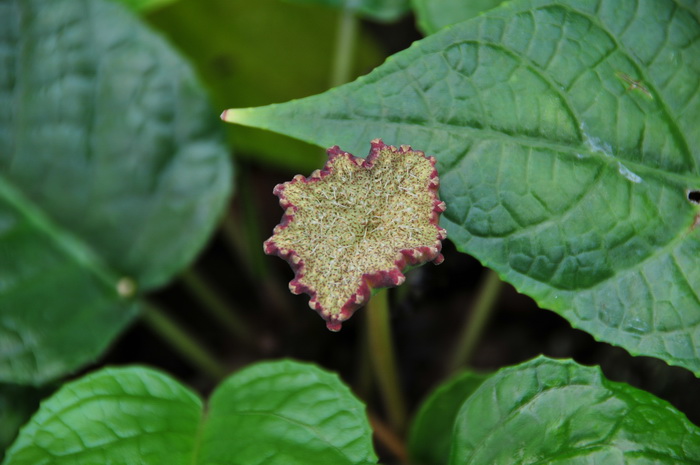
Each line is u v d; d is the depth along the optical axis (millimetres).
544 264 415
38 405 468
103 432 425
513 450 416
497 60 416
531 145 416
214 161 477
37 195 480
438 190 412
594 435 412
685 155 420
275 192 409
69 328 474
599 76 419
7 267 473
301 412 427
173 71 472
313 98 412
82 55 473
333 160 408
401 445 480
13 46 474
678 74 422
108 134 476
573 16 421
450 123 414
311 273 405
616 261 417
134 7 482
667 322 416
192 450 427
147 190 479
